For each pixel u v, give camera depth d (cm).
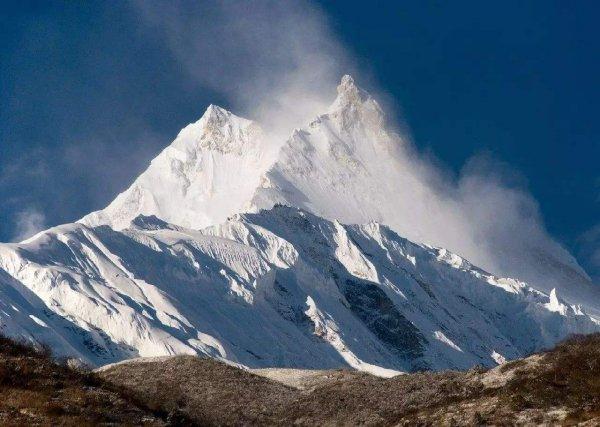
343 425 13538
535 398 11769
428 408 12900
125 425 10669
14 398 10719
